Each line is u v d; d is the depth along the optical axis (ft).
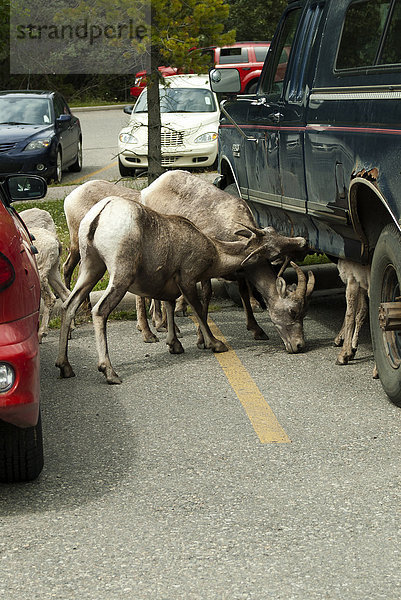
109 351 26.08
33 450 15.79
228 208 26.66
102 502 15.25
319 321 29.22
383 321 19.47
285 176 25.44
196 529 14.10
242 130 29.09
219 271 25.17
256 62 73.97
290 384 22.06
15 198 19.52
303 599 11.89
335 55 22.49
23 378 14.44
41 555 13.34
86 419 19.83
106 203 23.27
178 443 18.10
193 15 41.24
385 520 14.25
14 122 64.69
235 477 16.22
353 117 20.67
